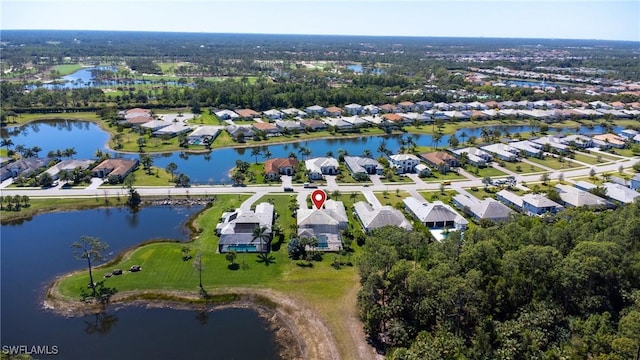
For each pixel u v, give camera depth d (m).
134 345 79.94
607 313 73.00
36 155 188.62
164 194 148.88
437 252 90.62
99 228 125.38
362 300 82.44
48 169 164.38
